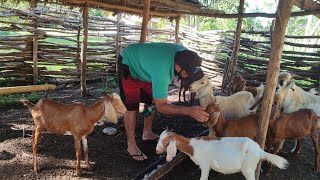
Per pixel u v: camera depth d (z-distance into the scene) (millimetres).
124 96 3820
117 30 8758
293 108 4230
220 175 3611
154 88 3207
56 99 6570
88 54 8430
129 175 3484
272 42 2947
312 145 4688
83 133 3324
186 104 6465
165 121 5344
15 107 5941
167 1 5922
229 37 8719
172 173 3607
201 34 9586
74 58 8258
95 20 8461
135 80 3742
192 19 17141
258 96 4559
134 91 3797
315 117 3621
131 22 13211
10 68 7355
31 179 3275
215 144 2998
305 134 3566
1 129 4590
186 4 6422
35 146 3373
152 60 3277
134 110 3867
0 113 5473
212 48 9297
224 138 3041
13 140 4211
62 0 5742
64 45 8055
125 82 3746
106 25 8633
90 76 8555
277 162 2844
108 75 8859
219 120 3504
